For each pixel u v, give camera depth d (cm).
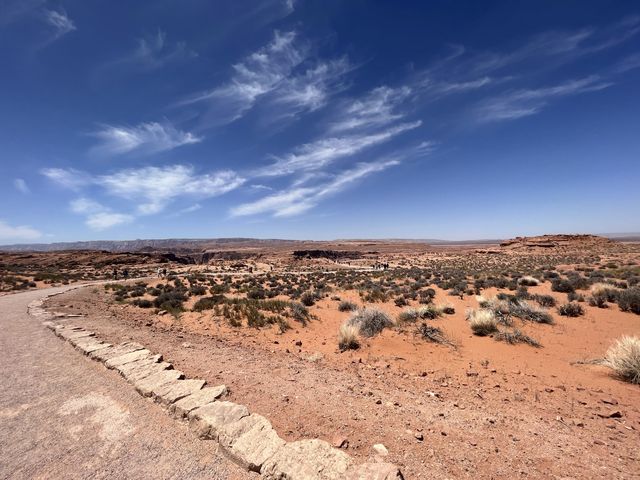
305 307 1527
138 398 497
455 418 483
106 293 2528
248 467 332
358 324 1092
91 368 631
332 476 308
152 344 841
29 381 568
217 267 8106
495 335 955
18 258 7938
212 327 1225
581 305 1352
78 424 422
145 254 9681
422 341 955
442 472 338
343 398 529
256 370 653
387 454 363
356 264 9581
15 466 338
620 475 353
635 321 1077
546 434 446
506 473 345
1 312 1392
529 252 8212
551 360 781
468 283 2314
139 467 337
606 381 659
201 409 434
